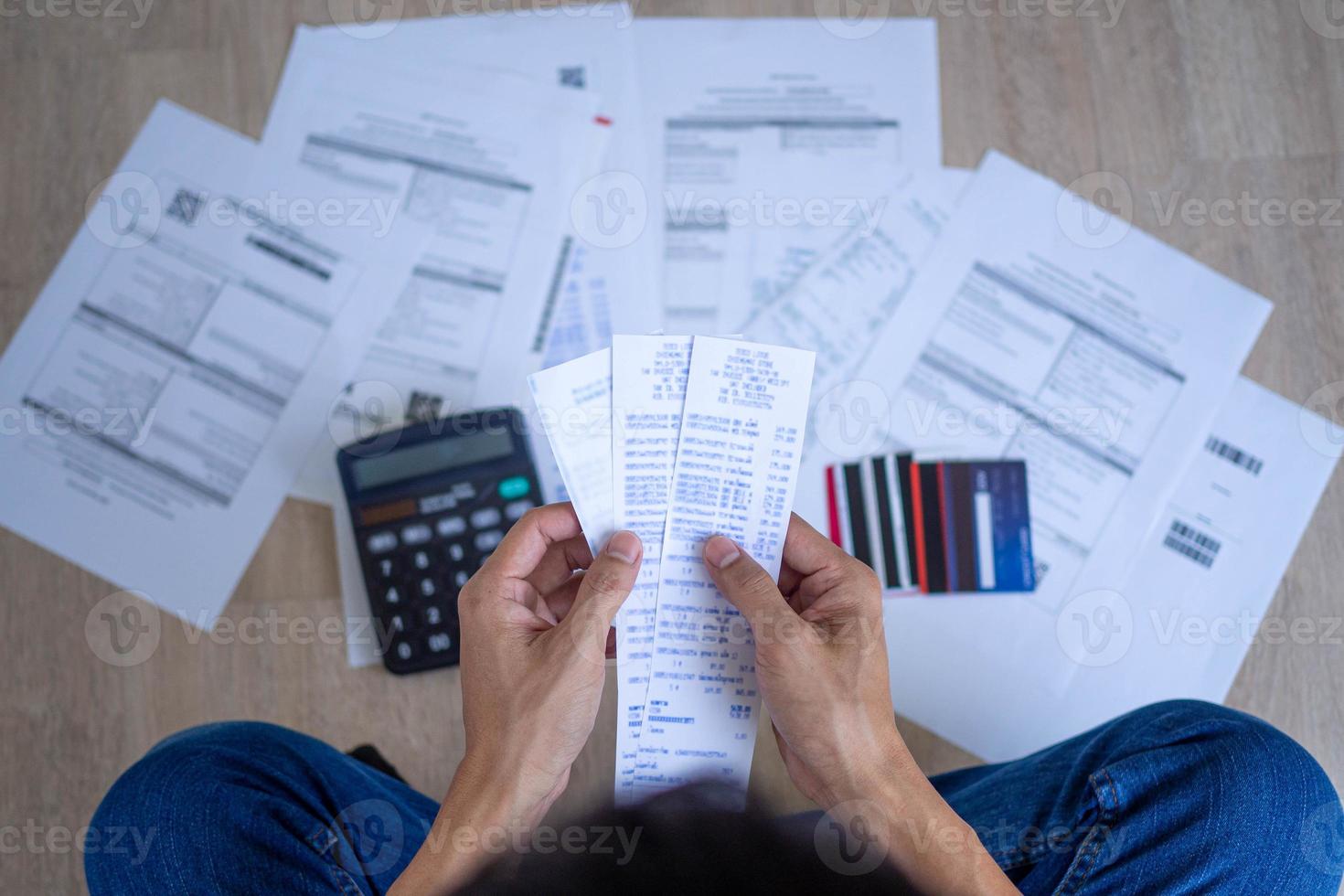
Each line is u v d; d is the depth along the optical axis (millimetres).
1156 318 697
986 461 686
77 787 669
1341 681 671
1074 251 702
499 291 694
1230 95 709
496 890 309
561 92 704
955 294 698
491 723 445
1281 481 684
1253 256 701
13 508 682
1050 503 685
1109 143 707
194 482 684
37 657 675
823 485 686
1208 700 671
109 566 679
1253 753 544
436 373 689
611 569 428
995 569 681
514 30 708
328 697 671
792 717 435
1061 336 696
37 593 679
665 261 697
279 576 679
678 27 707
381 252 697
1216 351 693
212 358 692
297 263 697
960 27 710
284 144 705
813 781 451
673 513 446
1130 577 680
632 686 446
